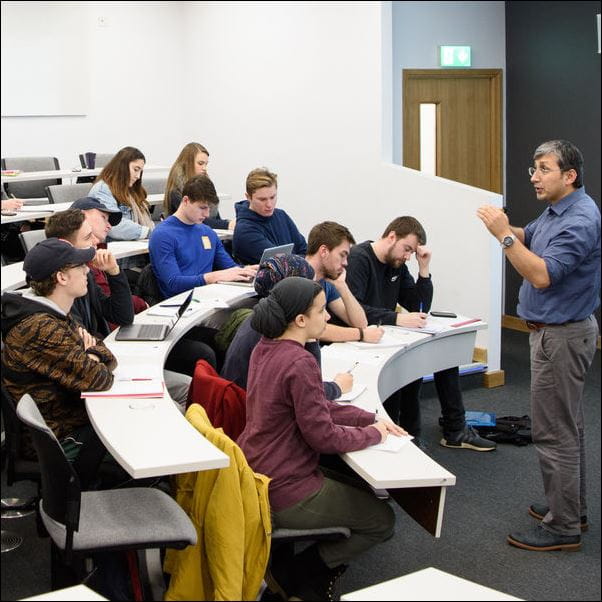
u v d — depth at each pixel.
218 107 7.11
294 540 2.27
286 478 2.27
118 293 3.24
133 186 4.77
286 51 6.54
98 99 7.35
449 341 3.73
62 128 7.31
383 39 5.88
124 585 2.24
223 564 2.06
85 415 2.55
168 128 7.39
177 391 3.25
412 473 2.16
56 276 2.55
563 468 3.03
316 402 2.24
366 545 2.35
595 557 3.03
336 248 3.30
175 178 5.02
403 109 6.50
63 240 2.83
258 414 2.31
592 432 4.59
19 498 3.26
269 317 2.30
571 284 2.91
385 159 5.99
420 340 3.49
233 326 3.67
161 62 7.32
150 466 1.94
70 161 7.39
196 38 7.18
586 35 6.18
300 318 2.32
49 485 2.03
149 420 2.25
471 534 3.20
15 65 7.09
